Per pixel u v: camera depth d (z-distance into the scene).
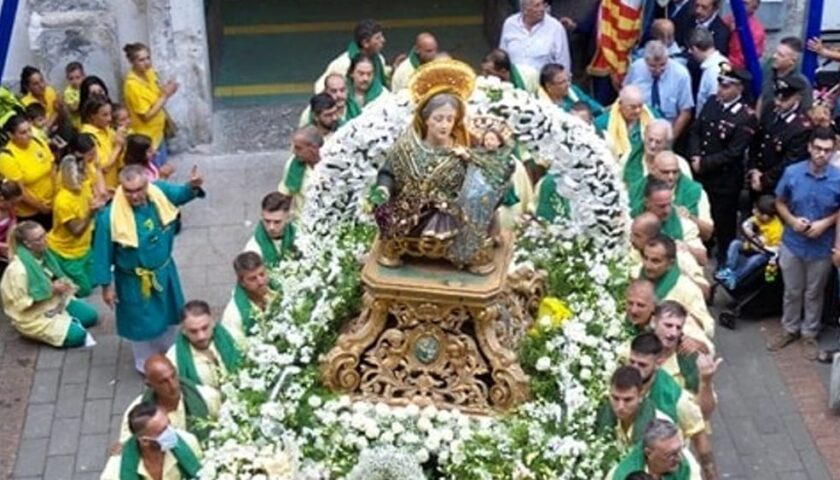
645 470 6.60
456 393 7.50
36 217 10.62
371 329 7.54
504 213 8.65
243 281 8.03
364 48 10.98
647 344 7.08
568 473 6.96
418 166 7.17
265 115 13.36
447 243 7.29
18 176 10.37
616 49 12.11
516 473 7.01
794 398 9.31
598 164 8.23
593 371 7.51
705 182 10.49
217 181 12.12
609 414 7.19
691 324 7.89
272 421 7.26
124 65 12.27
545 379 7.58
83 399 9.40
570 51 12.77
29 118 10.73
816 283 9.56
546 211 8.92
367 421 7.32
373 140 8.16
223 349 7.74
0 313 10.35
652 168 9.17
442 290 7.30
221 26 14.98
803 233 9.36
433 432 7.27
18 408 9.32
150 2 12.02
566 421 7.24
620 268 8.40
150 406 6.77
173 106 12.48
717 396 9.34
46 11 11.97
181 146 12.65
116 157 10.94
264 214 8.72
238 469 6.91
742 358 9.71
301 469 7.04
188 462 6.93
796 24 12.42
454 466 7.12
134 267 9.05
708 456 7.38
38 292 9.68
